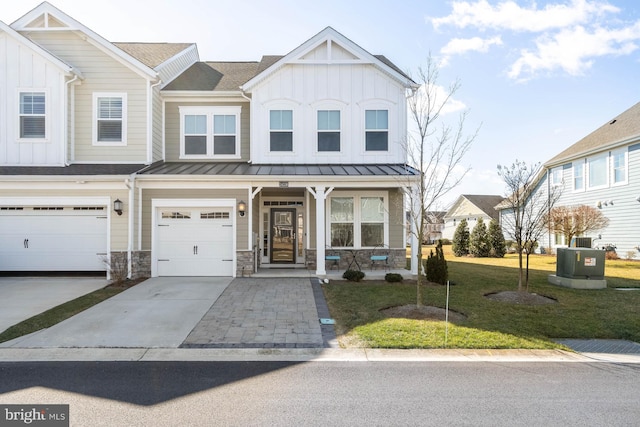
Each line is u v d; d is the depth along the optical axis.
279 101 12.97
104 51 12.07
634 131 16.70
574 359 5.13
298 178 10.90
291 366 4.84
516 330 6.19
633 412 3.68
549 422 3.48
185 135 13.39
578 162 20.28
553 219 18.08
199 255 11.23
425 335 5.91
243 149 13.50
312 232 12.70
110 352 5.30
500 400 3.91
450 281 10.70
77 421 3.46
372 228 12.89
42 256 10.83
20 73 11.52
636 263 15.37
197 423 3.43
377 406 3.77
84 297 8.46
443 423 3.45
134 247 10.72
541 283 10.47
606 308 7.60
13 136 11.52
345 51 13.18
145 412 3.63
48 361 4.98
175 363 4.94
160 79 12.45
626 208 17.20
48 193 10.60
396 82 13.16
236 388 4.19
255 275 11.08
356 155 13.00
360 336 5.89
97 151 12.07
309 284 10.01
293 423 3.44
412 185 10.84
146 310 7.40
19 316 6.96
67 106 11.68
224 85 13.84
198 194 11.05
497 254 20.61
